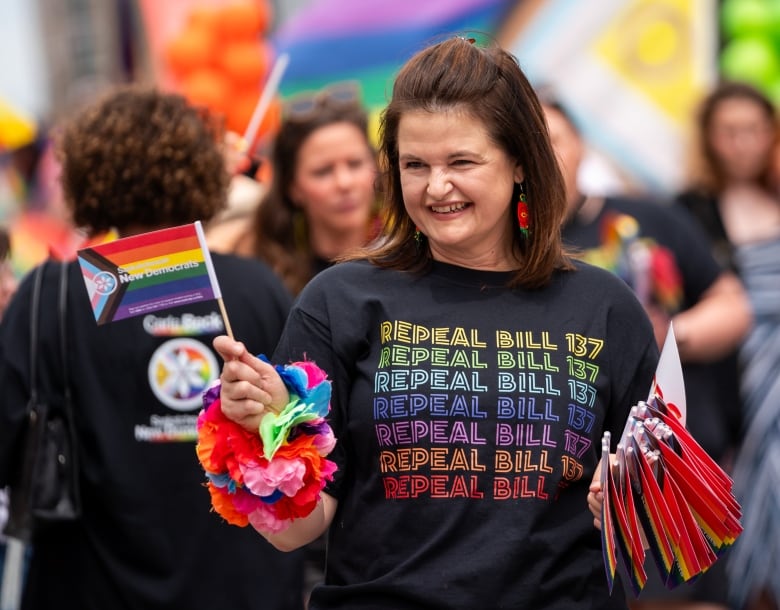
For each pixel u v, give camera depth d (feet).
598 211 21.45
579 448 12.09
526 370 11.98
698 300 21.75
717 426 21.43
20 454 15.24
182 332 15.31
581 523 12.09
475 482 11.78
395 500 11.91
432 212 12.01
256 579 15.29
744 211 25.49
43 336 15.23
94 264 12.45
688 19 29.22
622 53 29.43
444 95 11.82
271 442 11.09
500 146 11.95
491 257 12.50
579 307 12.36
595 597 12.17
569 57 29.60
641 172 29.32
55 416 15.15
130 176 15.43
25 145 30.94
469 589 11.59
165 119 15.69
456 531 11.76
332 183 21.47
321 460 11.50
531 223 12.32
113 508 15.05
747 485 24.11
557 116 20.43
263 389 11.19
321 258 22.04
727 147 25.36
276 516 11.47
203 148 15.81
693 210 25.55
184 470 15.17
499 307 12.23
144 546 15.02
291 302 16.05
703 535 11.57
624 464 11.50
